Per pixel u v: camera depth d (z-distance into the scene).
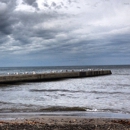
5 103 21.89
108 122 13.65
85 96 28.36
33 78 50.50
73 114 16.73
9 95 28.61
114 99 25.72
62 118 14.91
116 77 73.38
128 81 56.66
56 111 17.95
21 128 11.56
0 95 28.55
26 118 14.80
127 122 13.62
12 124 12.46
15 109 18.56
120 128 11.99
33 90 34.97
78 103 22.70
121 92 33.16
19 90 34.78
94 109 19.20
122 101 24.17
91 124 12.98
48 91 34.00
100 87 41.59
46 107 19.77
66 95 29.31
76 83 50.09
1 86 40.78
